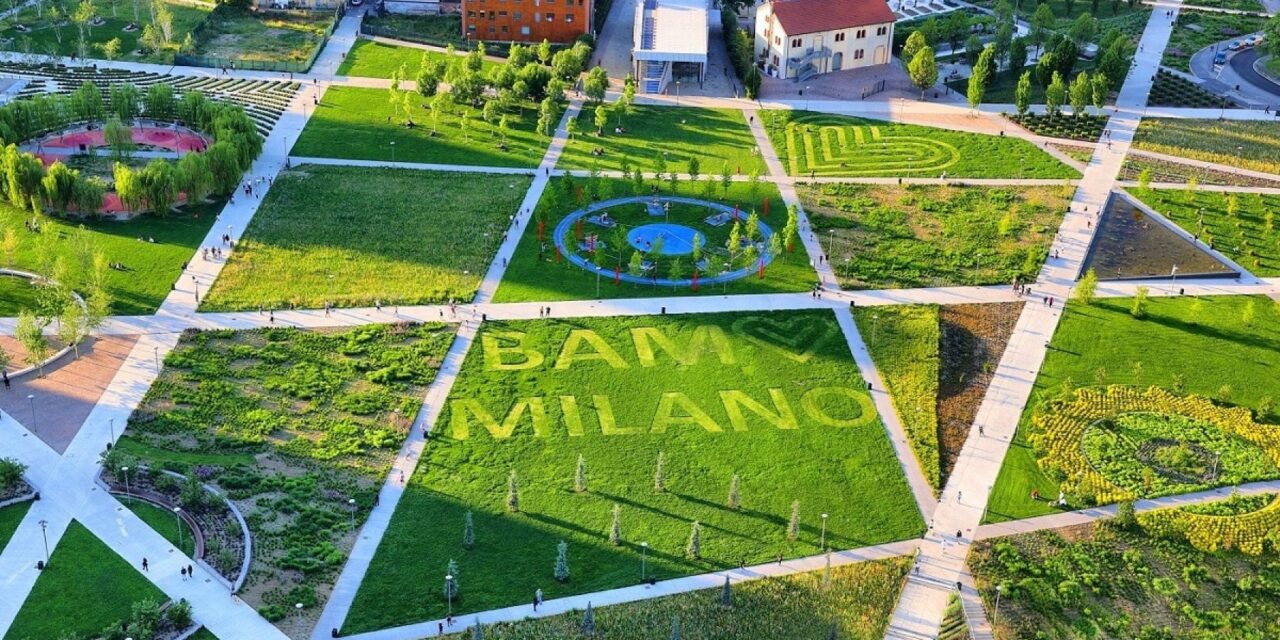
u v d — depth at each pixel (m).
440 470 197.62
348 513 188.00
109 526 183.38
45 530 181.50
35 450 198.12
